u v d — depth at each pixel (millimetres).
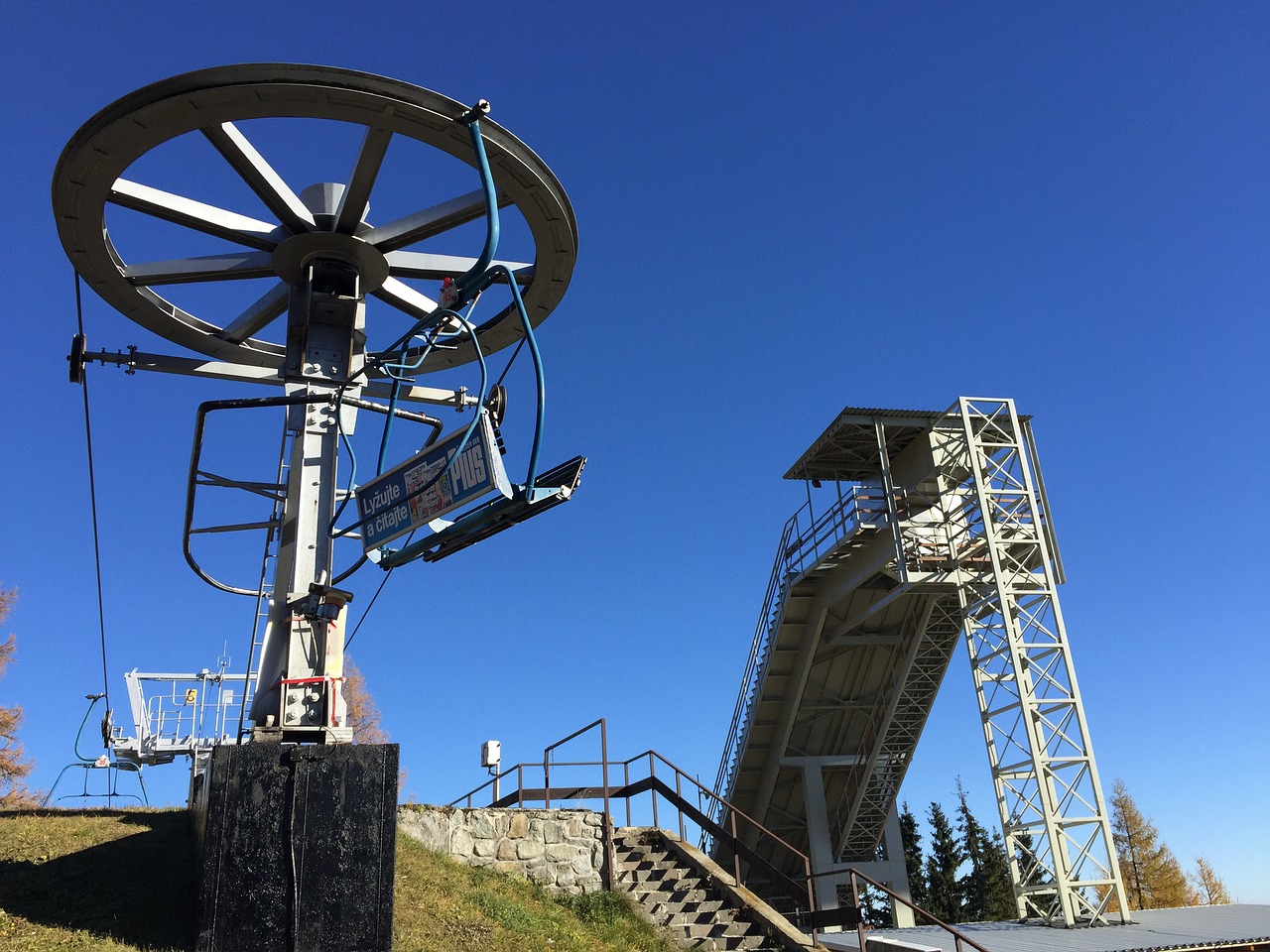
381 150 11375
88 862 11148
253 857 8602
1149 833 51062
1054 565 25828
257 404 10555
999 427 26625
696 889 14406
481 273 9227
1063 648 24719
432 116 10938
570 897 13883
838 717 30594
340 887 8734
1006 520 26250
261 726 9820
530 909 12797
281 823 8766
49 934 9047
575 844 14617
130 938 9219
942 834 54000
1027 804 23969
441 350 14805
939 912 50438
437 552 10156
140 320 13336
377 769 9180
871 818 31344
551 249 13016
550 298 13992
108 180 11148
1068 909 22234
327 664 10172
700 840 16312
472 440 9117
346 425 11695
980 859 52469
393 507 9820
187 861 11367
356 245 12211
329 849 8812
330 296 11969
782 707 30141
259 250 12641
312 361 11797
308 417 11352
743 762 30500
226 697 23812
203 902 8352
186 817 13766
